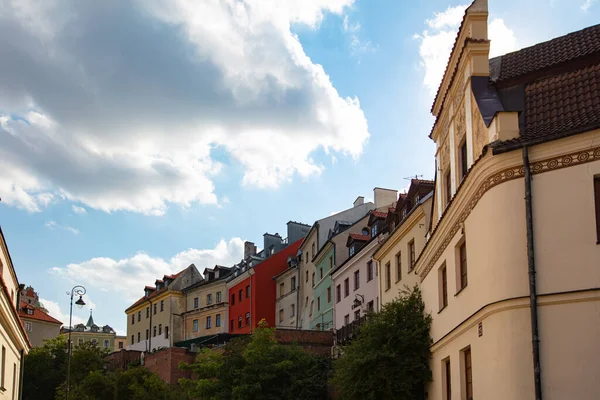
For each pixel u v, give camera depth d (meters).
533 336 15.20
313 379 39.25
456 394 20.05
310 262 63.22
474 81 18.73
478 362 17.47
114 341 145.12
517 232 15.92
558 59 18.66
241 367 40.34
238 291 77.25
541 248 15.56
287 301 69.56
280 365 39.19
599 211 15.20
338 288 50.97
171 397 47.25
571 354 14.85
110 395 50.28
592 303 14.88
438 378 23.08
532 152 15.98
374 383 24.91
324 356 42.62
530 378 15.20
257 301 72.50
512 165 16.19
